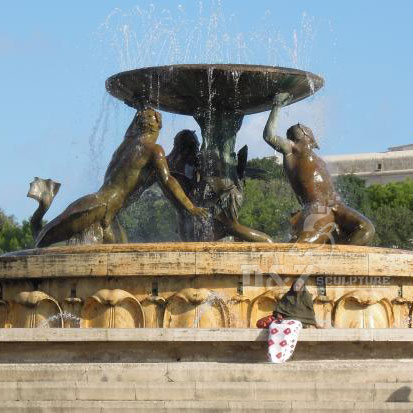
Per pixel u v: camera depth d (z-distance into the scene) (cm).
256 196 5956
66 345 1867
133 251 2236
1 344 1873
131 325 2228
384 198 8675
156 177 2600
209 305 2211
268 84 2675
